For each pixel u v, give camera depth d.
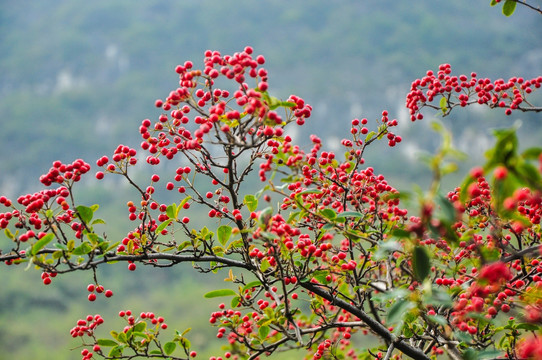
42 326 40.50
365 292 6.21
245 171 5.77
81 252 4.96
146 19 121.88
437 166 3.31
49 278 5.43
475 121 60.31
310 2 119.38
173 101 5.21
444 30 97.25
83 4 128.12
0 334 37.81
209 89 5.41
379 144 61.50
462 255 5.64
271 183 5.12
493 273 3.86
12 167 83.81
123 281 47.97
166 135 5.84
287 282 5.65
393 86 90.44
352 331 8.09
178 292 45.31
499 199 3.49
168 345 6.28
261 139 5.48
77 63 110.25
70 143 88.50
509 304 4.99
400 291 4.15
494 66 83.06
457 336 4.54
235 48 111.75
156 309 42.59
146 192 5.72
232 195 5.68
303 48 106.06
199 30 117.06
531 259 6.09
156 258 5.49
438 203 3.64
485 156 3.32
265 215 4.75
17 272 48.31
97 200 64.31
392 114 85.75
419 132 62.88
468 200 5.68
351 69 96.75
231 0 123.50
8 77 108.31
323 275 6.13
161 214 5.88
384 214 6.07
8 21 128.38
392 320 3.98
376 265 6.50
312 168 6.27
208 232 5.76
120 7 123.88
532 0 28.09
